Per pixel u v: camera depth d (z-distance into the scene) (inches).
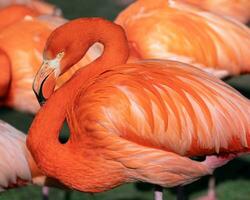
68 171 393.1
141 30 501.4
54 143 390.3
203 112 390.0
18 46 509.0
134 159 389.1
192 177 401.7
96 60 401.4
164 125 386.9
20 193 533.0
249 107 398.3
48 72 396.5
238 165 579.8
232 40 506.0
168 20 501.4
